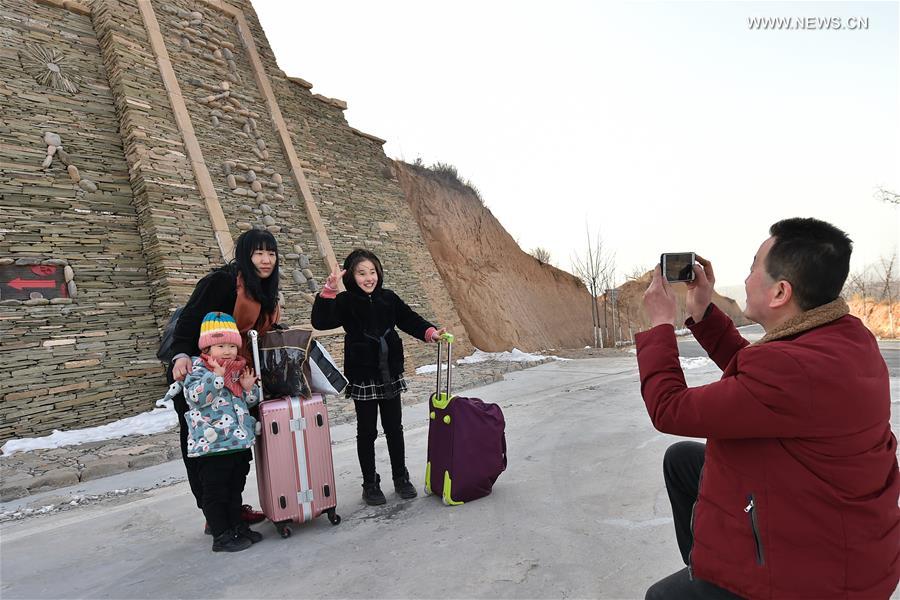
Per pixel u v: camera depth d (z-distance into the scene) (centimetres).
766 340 136
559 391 838
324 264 1098
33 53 805
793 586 120
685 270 173
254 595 228
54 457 516
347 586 232
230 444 271
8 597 237
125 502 388
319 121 1377
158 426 659
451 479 330
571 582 226
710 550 135
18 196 722
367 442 343
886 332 2655
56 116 802
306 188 1148
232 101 1077
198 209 888
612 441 486
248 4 1270
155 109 906
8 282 686
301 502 295
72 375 690
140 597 231
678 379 146
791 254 131
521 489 357
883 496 120
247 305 301
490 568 242
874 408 120
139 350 764
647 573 232
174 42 1027
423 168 2103
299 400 302
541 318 2266
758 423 122
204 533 309
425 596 220
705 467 145
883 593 119
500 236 2334
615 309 2945
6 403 629
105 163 838
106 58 896
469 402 341
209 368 274
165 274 789
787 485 122
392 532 292
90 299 749
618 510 310
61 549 294
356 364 344
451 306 1559
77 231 769
